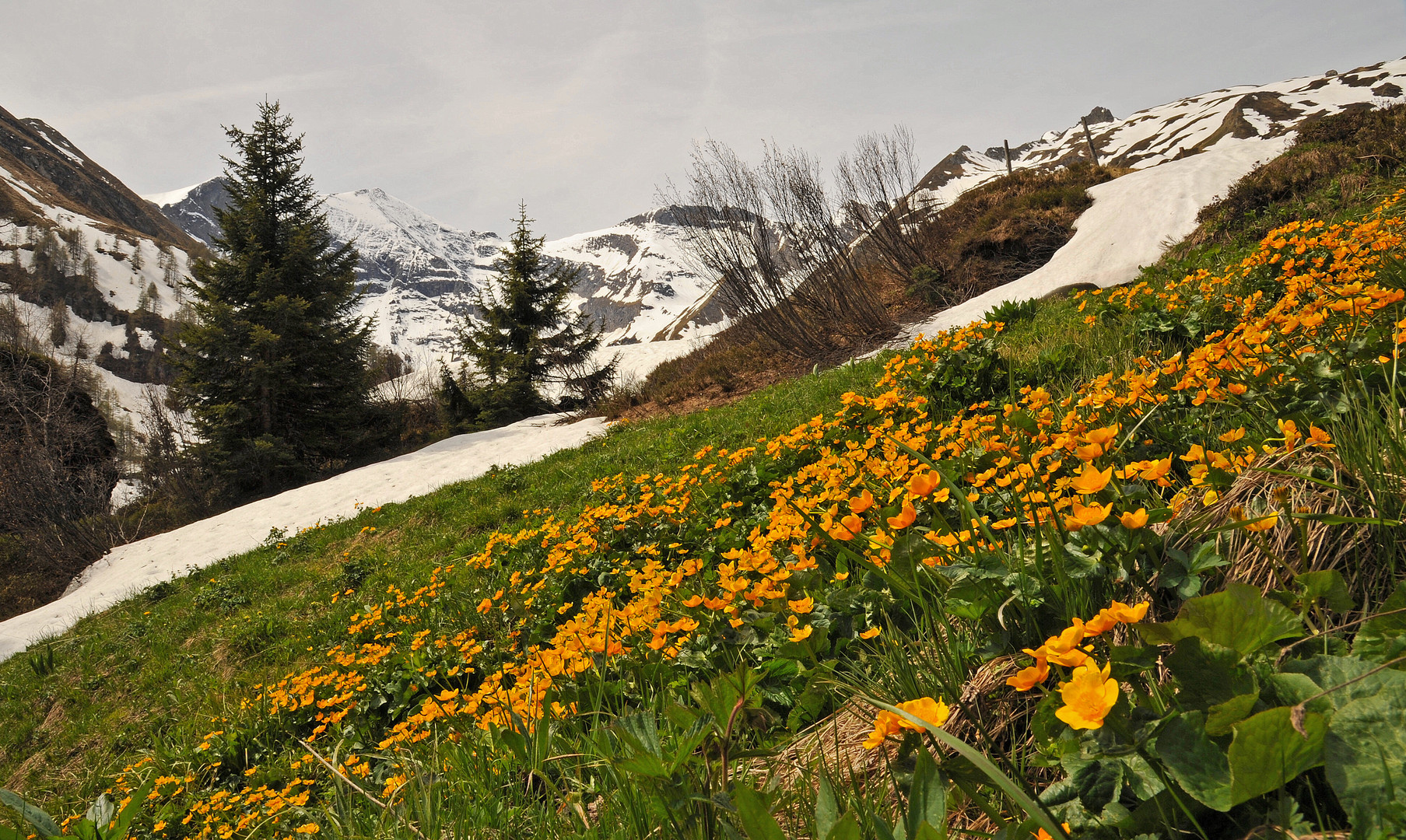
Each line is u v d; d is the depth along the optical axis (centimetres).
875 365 960
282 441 2095
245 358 2148
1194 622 99
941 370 580
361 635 654
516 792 201
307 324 2194
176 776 504
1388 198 792
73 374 2491
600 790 180
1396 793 76
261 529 1390
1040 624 155
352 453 2361
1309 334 241
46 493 1803
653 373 2086
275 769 443
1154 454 255
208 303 2172
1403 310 236
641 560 491
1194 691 99
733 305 1634
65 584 1561
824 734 183
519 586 525
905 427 417
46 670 893
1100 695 81
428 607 634
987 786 120
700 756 152
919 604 215
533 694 229
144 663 825
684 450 938
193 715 662
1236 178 1633
